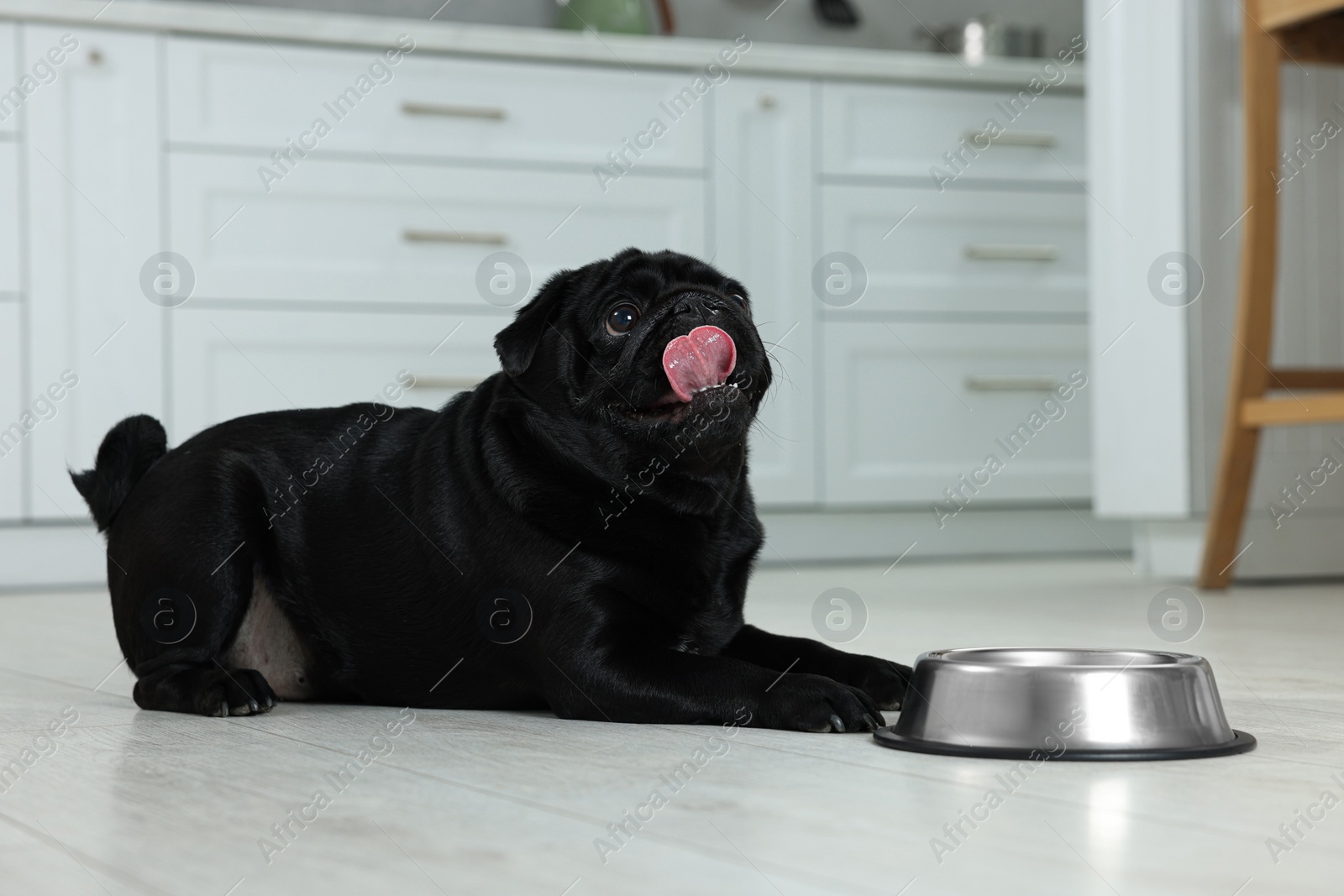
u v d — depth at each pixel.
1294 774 1.10
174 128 3.43
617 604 1.44
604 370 1.45
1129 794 1.03
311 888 0.80
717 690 1.36
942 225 3.99
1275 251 2.92
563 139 3.70
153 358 3.44
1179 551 3.39
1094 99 3.40
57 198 3.37
